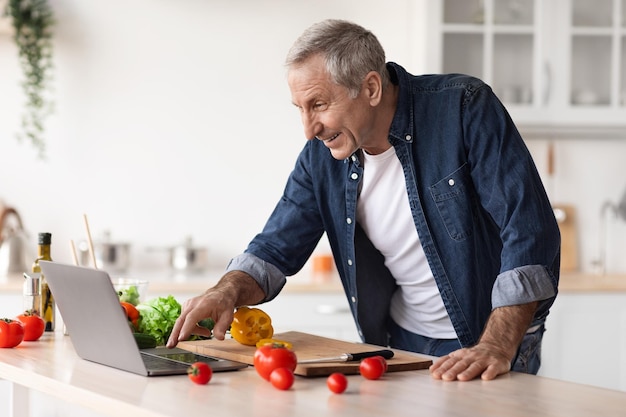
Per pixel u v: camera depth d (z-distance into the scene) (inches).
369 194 94.9
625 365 166.2
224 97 183.9
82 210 181.9
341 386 64.1
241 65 183.8
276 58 184.1
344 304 160.9
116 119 182.2
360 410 59.1
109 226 182.5
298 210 97.3
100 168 182.1
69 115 181.2
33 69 175.5
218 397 62.9
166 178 183.6
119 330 71.2
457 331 92.6
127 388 65.9
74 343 78.9
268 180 185.0
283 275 94.3
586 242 188.5
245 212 184.9
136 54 182.1
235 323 83.4
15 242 171.8
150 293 157.3
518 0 174.9
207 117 183.9
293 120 185.0
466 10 173.9
